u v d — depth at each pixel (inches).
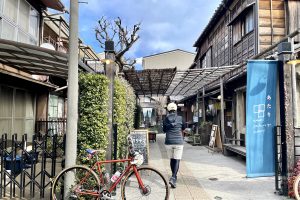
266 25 407.2
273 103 229.8
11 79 334.0
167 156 379.9
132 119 387.2
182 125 238.1
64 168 171.6
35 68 290.0
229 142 410.0
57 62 243.3
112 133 209.2
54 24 454.6
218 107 497.0
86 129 176.4
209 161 337.4
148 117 978.1
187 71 338.3
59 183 173.8
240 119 403.5
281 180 200.1
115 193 183.3
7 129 332.8
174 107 240.8
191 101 809.5
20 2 350.0
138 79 388.8
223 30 573.0
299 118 271.1
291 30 403.2
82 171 171.0
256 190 209.0
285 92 200.2
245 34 447.8
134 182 175.9
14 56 235.8
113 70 211.6
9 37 321.1
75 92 169.3
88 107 177.2
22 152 186.4
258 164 233.8
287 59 202.1
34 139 187.0
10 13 324.2
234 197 193.3
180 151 229.8
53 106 528.1
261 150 232.7
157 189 176.2
